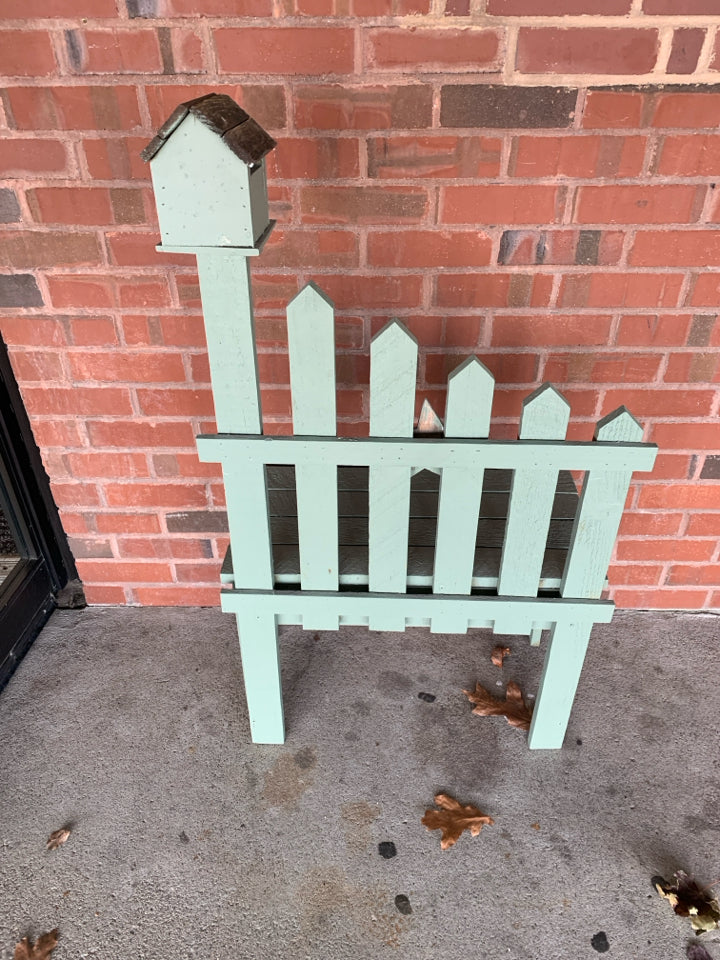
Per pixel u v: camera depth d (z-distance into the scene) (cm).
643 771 198
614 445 154
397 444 156
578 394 210
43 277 192
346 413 216
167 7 159
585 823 185
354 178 178
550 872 174
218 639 239
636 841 181
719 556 235
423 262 189
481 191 179
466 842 180
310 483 163
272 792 192
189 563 242
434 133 172
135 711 215
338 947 160
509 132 172
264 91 169
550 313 196
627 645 236
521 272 191
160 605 252
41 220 184
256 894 170
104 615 248
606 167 176
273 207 182
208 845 180
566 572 174
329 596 178
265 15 160
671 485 223
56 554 249
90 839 181
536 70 165
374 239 186
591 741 206
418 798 191
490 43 162
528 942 161
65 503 229
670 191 178
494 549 184
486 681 224
